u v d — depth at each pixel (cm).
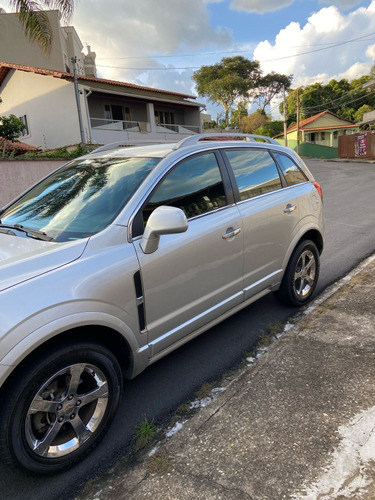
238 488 195
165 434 242
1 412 188
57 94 2020
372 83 4334
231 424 242
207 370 311
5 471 225
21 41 2444
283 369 294
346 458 205
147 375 311
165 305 262
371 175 1872
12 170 1044
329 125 4803
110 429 252
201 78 5506
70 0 953
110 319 224
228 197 320
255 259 338
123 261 234
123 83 2278
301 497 186
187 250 272
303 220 393
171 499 194
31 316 191
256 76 5994
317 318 373
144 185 266
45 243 241
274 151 394
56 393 211
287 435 226
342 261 559
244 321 389
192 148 307
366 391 257
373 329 338
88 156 359
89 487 208
